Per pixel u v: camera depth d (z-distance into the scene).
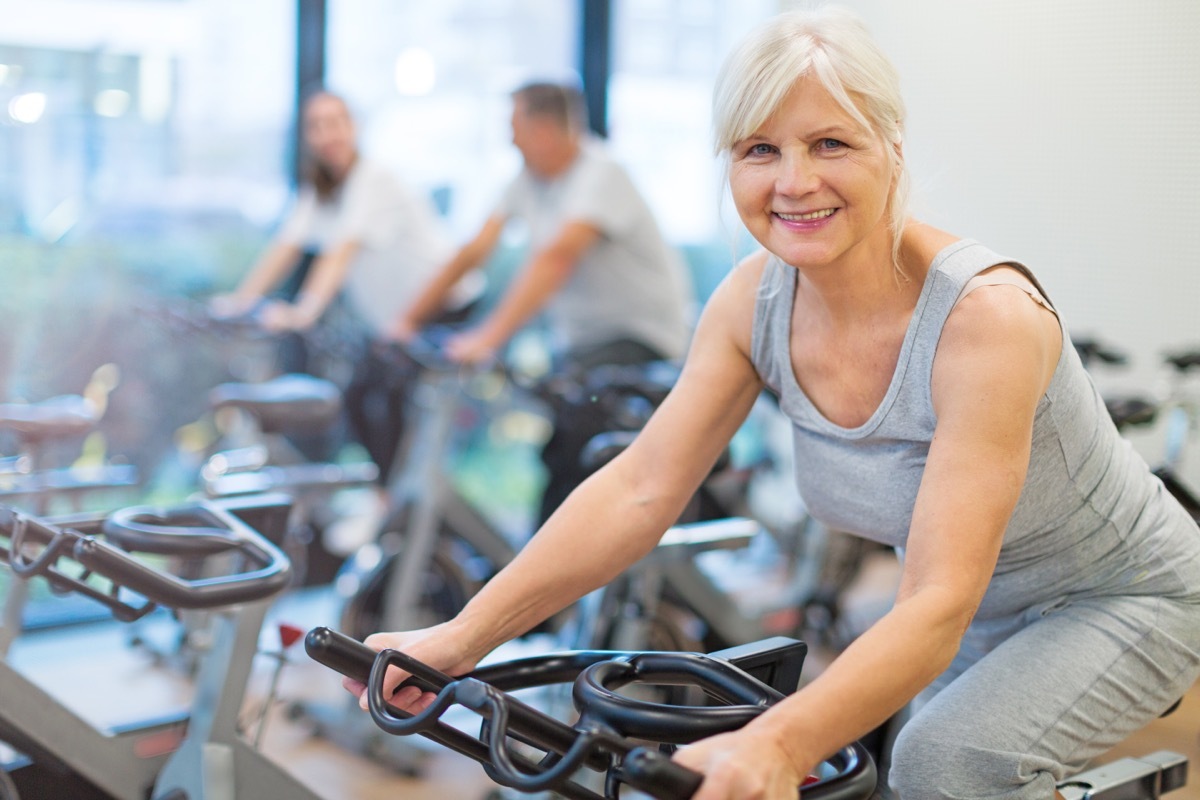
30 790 1.84
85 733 1.82
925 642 1.07
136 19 3.73
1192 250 3.33
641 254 3.54
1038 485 1.35
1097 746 1.43
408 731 1.03
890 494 1.37
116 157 3.75
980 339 1.20
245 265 4.05
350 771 2.77
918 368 1.26
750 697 1.09
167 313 3.50
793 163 1.15
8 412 2.58
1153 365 3.42
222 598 1.47
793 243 1.19
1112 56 3.41
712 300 1.48
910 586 1.13
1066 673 1.39
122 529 1.57
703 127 4.78
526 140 3.50
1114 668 1.41
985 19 3.59
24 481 2.53
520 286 3.37
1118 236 3.45
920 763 1.34
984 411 1.18
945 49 3.67
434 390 3.26
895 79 1.18
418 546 3.16
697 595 2.89
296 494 3.02
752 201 1.20
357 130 3.92
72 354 3.71
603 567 1.38
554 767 0.92
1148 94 3.37
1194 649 1.48
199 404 3.91
